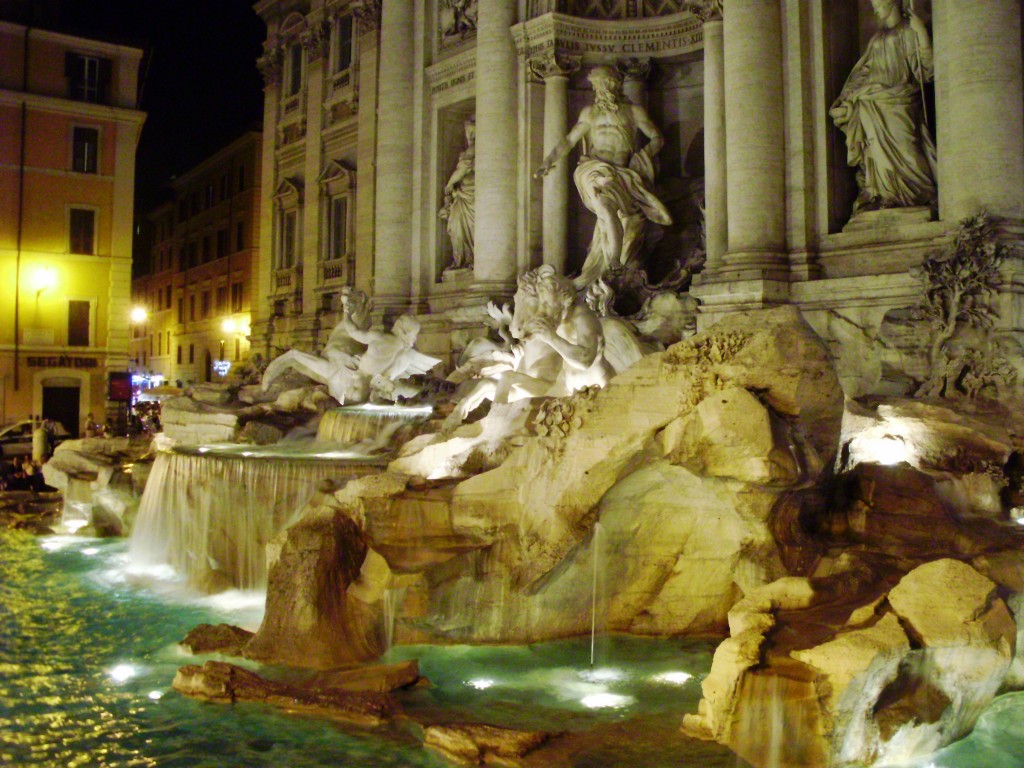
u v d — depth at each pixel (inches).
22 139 1542.8
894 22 700.0
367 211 1263.5
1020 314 589.6
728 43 739.4
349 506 482.0
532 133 979.3
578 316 589.9
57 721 380.8
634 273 861.8
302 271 1487.5
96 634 504.7
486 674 427.5
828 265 714.8
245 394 1045.8
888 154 695.7
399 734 362.9
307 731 368.2
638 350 667.4
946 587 351.3
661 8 957.2
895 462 497.7
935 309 598.9
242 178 2137.1
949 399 571.8
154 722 378.9
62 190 1577.3
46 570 664.4
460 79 1109.1
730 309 715.4
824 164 722.8
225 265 2228.1
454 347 998.4
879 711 331.3
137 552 698.8
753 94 725.3
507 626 467.5
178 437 858.1
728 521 453.1
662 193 930.7
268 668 437.1
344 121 1357.0
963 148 631.2
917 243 667.4
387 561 458.3
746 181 724.0
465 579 459.8
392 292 1149.7
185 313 2495.1
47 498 1000.9
